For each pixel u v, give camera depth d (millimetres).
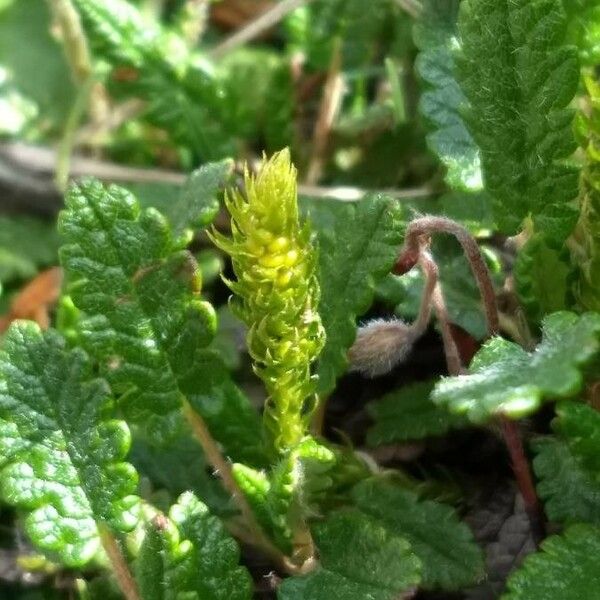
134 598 81
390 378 107
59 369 82
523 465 86
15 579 97
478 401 69
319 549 83
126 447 80
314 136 134
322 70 141
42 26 170
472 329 97
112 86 132
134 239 86
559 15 83
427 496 95
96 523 81
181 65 126
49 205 139
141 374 87
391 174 126
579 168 84
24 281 128
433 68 101
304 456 79
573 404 75
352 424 105
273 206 76
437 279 89
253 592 89
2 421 81
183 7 153
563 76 83
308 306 80
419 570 79
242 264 78
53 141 152
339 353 88
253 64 151
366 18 135
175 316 87
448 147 99
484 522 94
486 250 100
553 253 90
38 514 80
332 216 116
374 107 133
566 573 75
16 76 163
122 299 86
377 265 86
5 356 83
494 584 88
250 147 138
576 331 71
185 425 88
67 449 82
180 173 135
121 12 124
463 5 87
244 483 86
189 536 80
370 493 90
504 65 86
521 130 86
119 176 134
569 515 82
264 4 166
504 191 89
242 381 112
